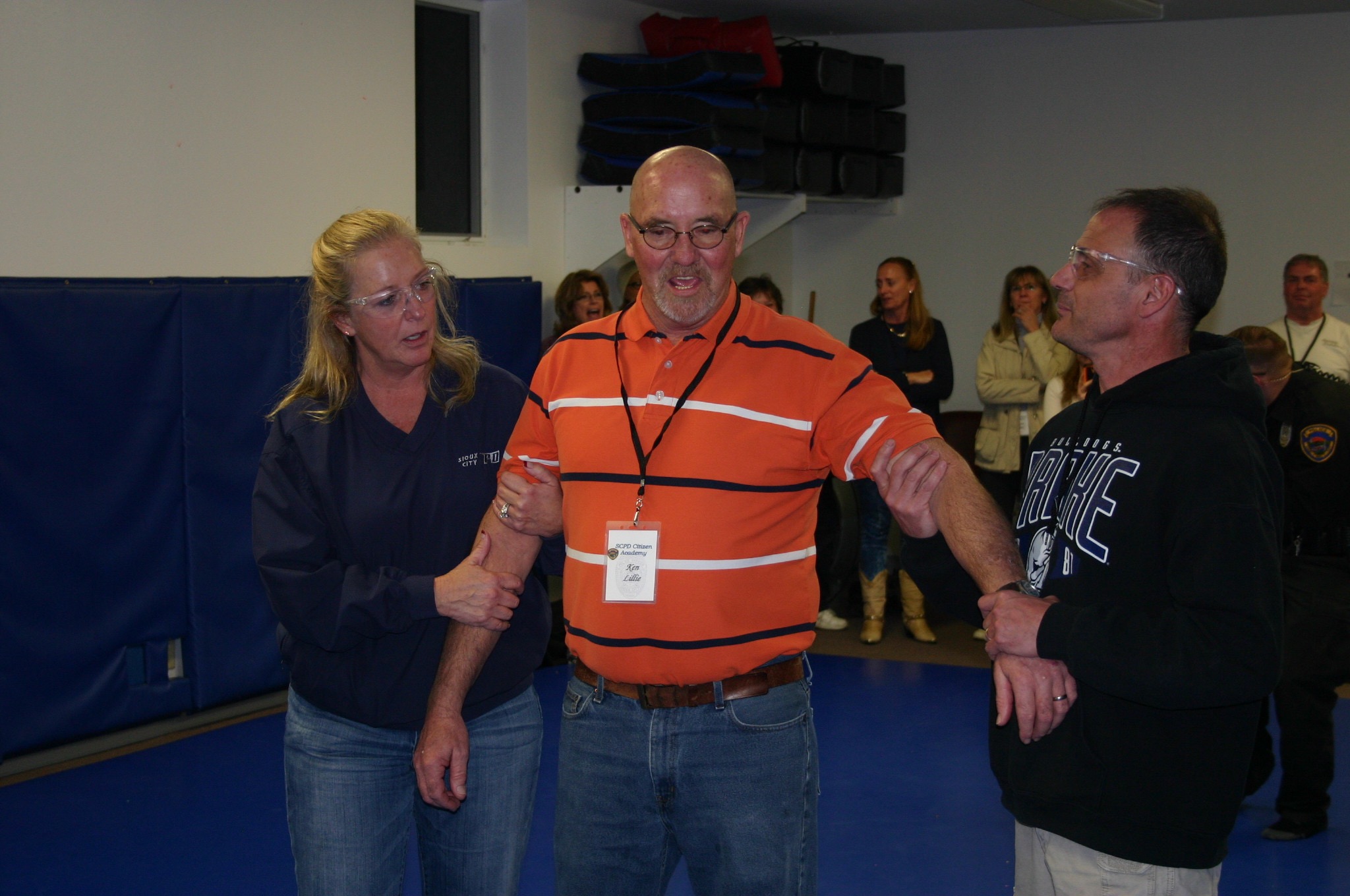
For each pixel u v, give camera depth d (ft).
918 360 17.93
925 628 17.87
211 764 12.61
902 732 13.89
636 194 5.61
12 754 12.16
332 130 15.28
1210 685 4.69
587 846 5.83
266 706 14.30
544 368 6.22
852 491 18.25
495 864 6.41
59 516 12.19
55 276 12.49
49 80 12.33
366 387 6.33
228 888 9.86
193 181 13.75
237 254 14.30
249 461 13.71
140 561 12.88
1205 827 5.10
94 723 12.66
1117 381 5.57
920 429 5.49
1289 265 16.16
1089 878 5.31
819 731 13.96
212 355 13.28
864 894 9.89
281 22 14.52
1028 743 5.50
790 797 5.61
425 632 6.26
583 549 5.74
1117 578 5.20
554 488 6.15
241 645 13.82
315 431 6.25
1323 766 10.84
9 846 10.61
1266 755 11.28
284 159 14.73
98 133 12.80
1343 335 16.01
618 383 5.80
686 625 5.44
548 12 18.08
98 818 11.24
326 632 5.94
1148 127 21.25
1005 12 20.44
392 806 6.38
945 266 23.41
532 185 18.15
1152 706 4.85
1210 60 20.59
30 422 11.91
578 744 5.85
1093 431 5.58
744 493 5.46
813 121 20.12
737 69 18.16
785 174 19.95
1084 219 21.98
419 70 17.43
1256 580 4.76
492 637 6.19
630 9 19.60
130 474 12.71
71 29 12.46
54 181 12.46
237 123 14.15
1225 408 5.15
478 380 6.52
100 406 12.41
